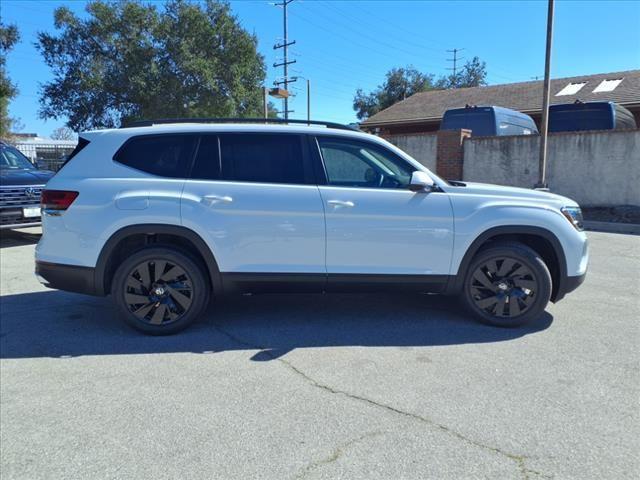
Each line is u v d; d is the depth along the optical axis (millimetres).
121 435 2914
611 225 11227
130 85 29688
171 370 3773
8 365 3895
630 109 20641
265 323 4820
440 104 27734
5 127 36188
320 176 4527
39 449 2791
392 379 3588
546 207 4602
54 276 4438
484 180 14633
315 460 2656
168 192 4359
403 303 5457
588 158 12930
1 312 5242
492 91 27188
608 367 3775
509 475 2518
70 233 4367
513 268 4590
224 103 30750
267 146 4566
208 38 30406
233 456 2701
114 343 4340
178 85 29500
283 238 4410
